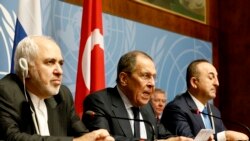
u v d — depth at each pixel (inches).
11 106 75.4
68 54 141.7
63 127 84.4
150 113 106.4
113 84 156.8
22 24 109.9
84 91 123.6
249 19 212.7
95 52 125.9
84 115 98.2
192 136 113.0
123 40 162.6
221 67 217.8
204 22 208.5
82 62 126.1
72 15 144.5
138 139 91.0
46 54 78.7
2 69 120.0
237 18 215.6
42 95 80.6
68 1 143.9
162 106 159.9
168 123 118.1
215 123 126.1
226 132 108.1
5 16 122.5
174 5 191.2
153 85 100.7
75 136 86.0
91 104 98.4
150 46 174.4
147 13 176.2
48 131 80.9
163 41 180.7
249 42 211.8
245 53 212.4
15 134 71.3
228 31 217.3
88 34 127.3
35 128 77.8
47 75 78.4
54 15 137.3
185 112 117.7
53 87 79.4
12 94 76.7
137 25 169.6
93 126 93.9
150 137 101.6
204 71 123.5
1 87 77.0
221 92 217.2
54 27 137.0
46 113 82.4
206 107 126.9
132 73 99.4
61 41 139.6
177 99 122.0
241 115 211.0
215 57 214.4
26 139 70.1
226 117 214.5
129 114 100.9
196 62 126.1
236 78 213.9
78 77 126.1
